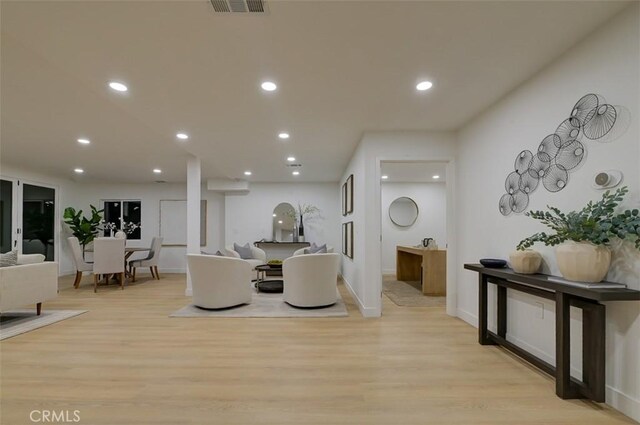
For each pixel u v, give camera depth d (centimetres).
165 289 596
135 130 407
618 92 193
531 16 191
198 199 533
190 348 297
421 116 355
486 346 303
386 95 300
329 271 443
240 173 706
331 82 273
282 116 351
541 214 230
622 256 192
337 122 373
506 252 302
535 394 214
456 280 407
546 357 251
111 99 303
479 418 188
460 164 396
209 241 839
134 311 431
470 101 315
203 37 207
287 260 457
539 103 257
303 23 194
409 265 699
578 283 199
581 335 219
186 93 291
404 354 283
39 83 279
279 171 678
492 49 226
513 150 290
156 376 240
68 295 542
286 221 823
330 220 824
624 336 189
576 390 208
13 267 364
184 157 555
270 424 182
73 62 235
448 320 389
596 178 203
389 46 220
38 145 478
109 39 207
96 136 433
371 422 184
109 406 200
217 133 411
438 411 195
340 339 321
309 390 220
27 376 240
